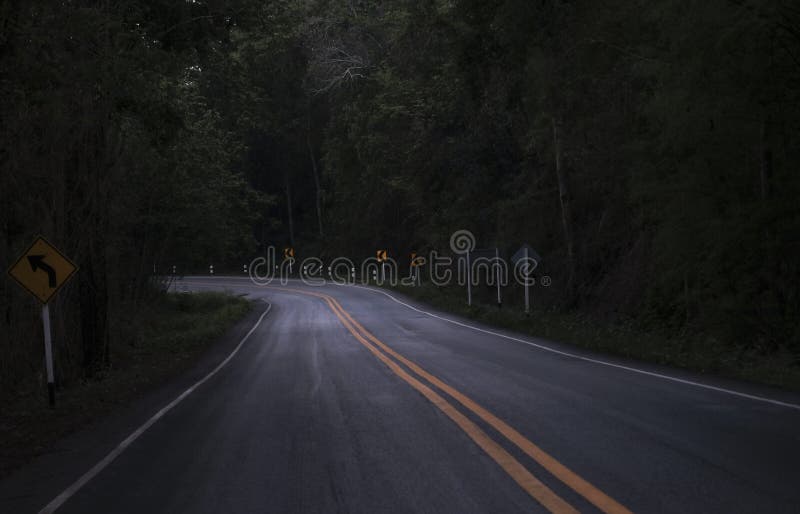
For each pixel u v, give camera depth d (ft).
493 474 21.02
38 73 39.78
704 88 56.24
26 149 49.01
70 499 20.47
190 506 19.24
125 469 23.85
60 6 40.52
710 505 17.61
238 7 59.52
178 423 32.37
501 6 79.82
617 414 29.86
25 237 53.11
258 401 37.65
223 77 75.61
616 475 20.47
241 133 122.62
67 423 35.29
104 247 59.00
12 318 52.65
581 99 91.97
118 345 78.59
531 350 60.34
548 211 117.60
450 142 136.87
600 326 74.64
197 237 121.19
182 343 82.23
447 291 147.54
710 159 59.98
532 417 29.55
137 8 51.70
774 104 54.85
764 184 57.16
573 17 78.02
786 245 55.21
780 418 28.45
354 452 24.61
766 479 19.75
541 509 17.69
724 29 52.80
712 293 61.77
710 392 35.55
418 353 58.90
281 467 23.03
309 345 71.26
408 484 20.38
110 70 45.01
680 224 62.54
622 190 93.25
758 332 57.47
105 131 57.06
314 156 260.42
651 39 73.56
